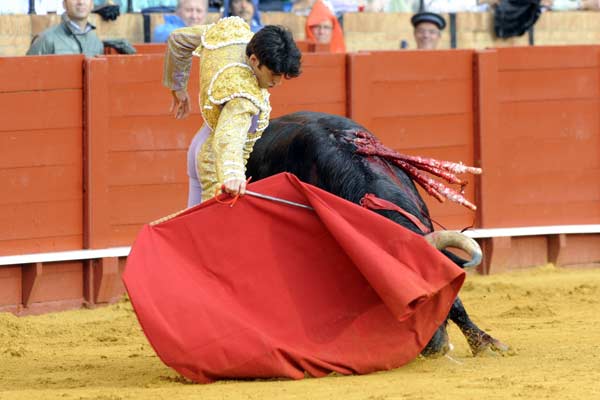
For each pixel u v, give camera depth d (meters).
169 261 10.07
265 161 11.84
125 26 21.95
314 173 11.24
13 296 16.19
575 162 19.25
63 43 18.02
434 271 9.77
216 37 10.37
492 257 18.67
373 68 18.02
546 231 18.97
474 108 18.70
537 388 9.17
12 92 16.09
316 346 10.11
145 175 16.92
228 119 10.02
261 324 10.09
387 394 9.06
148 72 16.83
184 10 21.23
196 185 10.99
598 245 19.41
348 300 10.26
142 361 12.14
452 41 24.70
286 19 23.70
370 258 9.66
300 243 10.28
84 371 11.55
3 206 16.14
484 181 18.72
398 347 10.17
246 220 10.25
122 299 16.73
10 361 12.48
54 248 16.47
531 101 19.00
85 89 16.47
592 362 10.70
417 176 11.20
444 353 10.66
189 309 9.89
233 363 9.82
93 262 16.53
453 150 18.62
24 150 16.22
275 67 9.95
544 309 15.18
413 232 9.91
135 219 16.91
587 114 19.25
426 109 18.42
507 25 24.80
